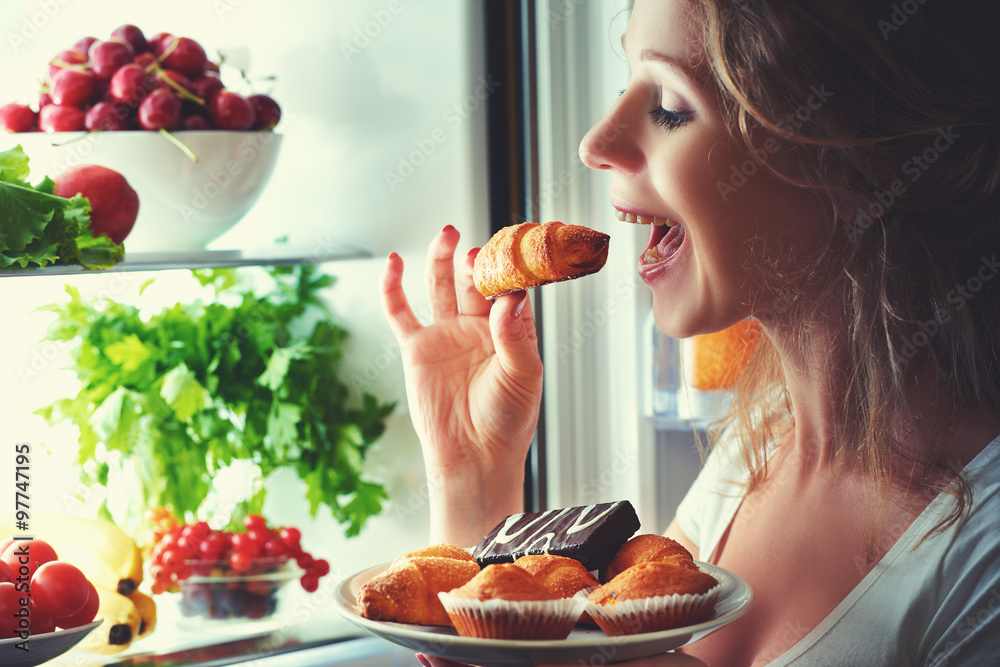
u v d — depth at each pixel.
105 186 0.85
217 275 1.15
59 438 1.07
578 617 0.55
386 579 0.57
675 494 1.11
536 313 1.06
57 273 0.81
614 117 0.67
